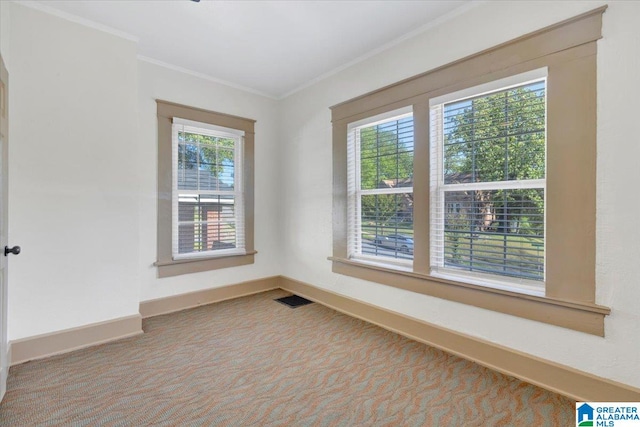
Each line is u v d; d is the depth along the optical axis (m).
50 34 2.27
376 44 2.78
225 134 3.62
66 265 2.34
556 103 1.82
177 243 3.27
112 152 2.54
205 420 1.59
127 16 2.37
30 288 2.19
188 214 3.37
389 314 2.76
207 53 2.94
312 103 3.58
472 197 2.29
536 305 1.91
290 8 2.27
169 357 2.24
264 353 2.31
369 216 3.04
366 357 2.25
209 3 2.22
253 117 3.85
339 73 3.24
